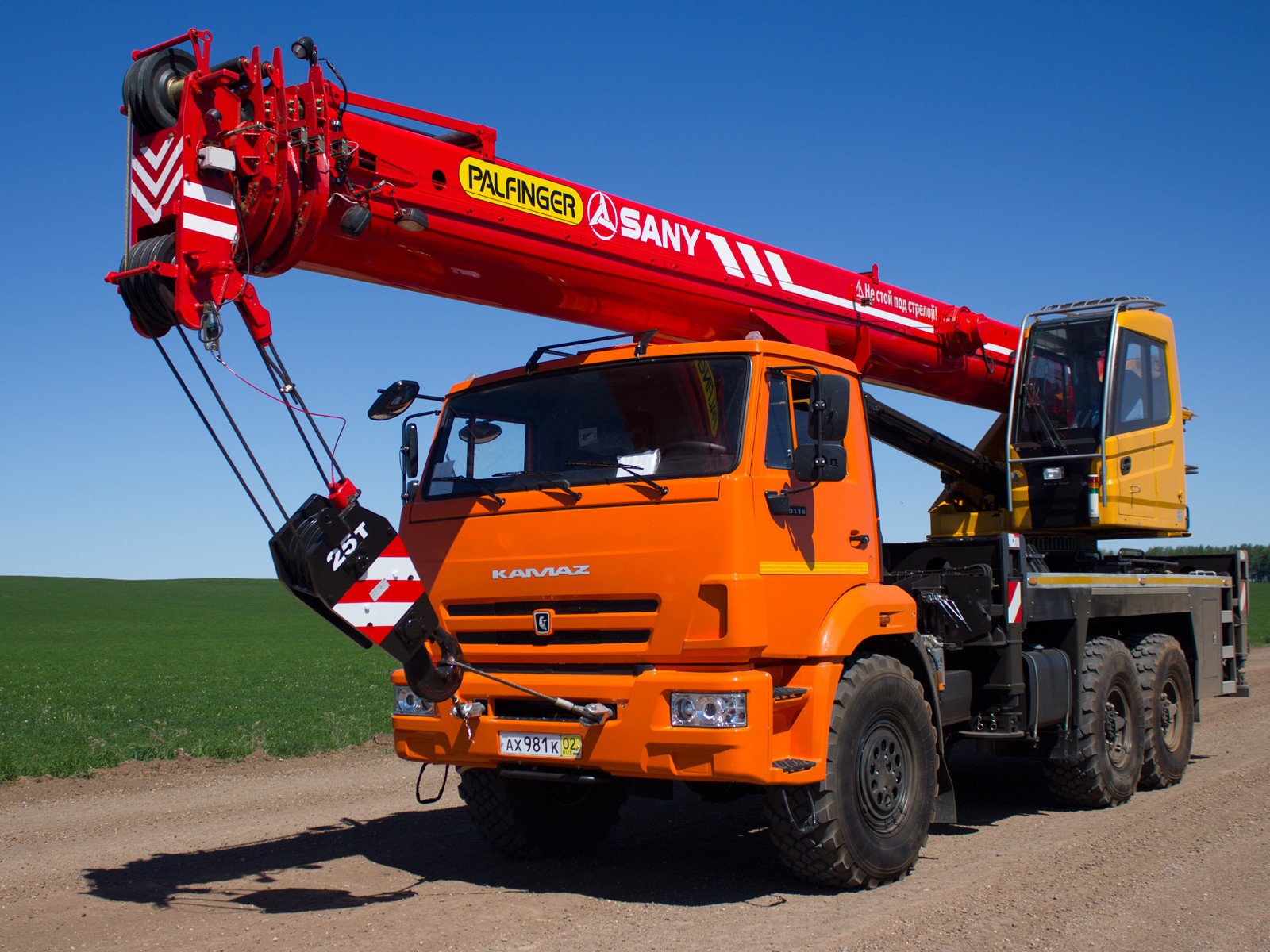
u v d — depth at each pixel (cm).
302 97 569
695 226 766
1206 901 591
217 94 561
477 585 656
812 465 605
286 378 565
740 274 787
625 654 595
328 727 1558
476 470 689
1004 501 1092
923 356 973
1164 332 1082
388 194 586
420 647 595
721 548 575
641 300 731
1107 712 922
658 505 596
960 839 789
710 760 567
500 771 652
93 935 555
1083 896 606
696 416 615
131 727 1584
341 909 602
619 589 600
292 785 1081
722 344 631
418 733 673
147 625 6097
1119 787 914
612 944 529
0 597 8338
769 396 618
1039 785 1035
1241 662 1216
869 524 691
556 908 604
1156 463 1051
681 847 780
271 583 10925
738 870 699
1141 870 663
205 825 874
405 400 707
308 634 5409
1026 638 892
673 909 598
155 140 564
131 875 696
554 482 636
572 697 607
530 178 665
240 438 555
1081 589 907
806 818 611
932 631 801
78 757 1193
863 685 638
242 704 1983
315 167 559
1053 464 1002
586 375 665
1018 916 567
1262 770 1068
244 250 563
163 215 555
